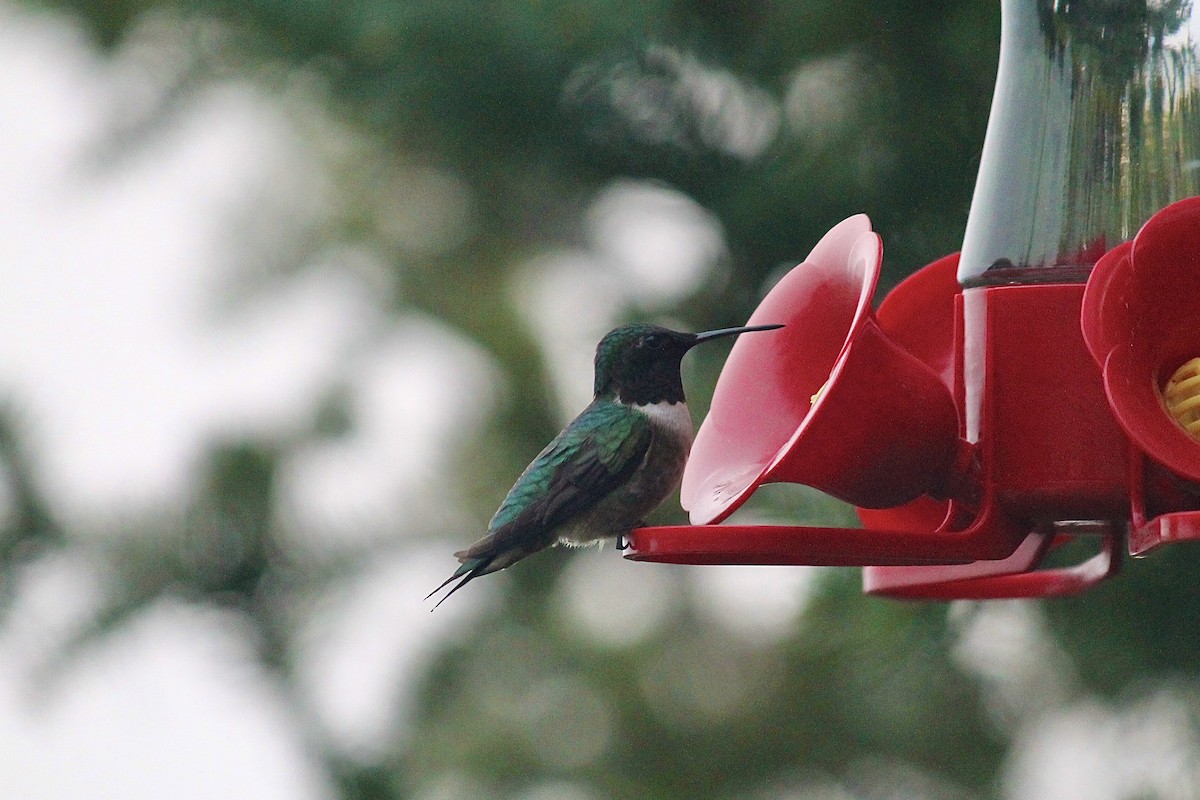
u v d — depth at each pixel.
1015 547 7.36
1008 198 7.83
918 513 8.38
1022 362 7.30
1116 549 7.86
